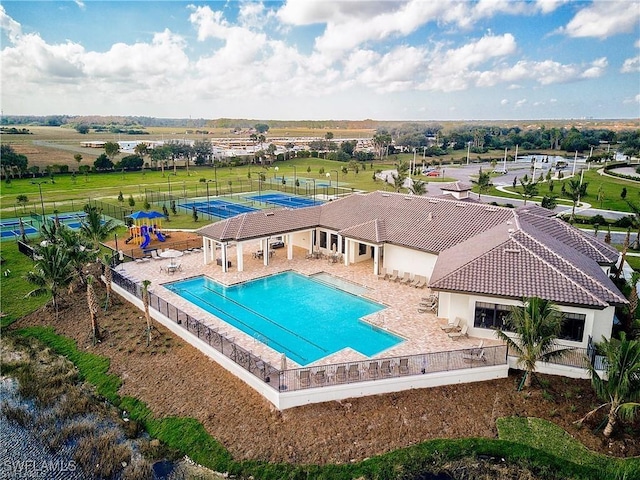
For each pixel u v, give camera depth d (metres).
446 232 35.22
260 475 18.62
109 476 19.09
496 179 107.56
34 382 25.62
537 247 27.11
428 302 30.84
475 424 20.62
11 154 111.25
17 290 36.72
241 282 35.66
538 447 19.42
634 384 18.72
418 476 18.45
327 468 18.70
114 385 24.83
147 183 98.44
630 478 17.88
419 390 22.45
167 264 40.12
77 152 173.50
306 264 39.91
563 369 23.19
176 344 27.69
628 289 32.25
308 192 85.25
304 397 21.44
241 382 23.53
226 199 77.94
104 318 31.72
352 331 27.88
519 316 22.05
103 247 45.84
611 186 89.69
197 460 19.64
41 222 57.06
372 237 36.25
